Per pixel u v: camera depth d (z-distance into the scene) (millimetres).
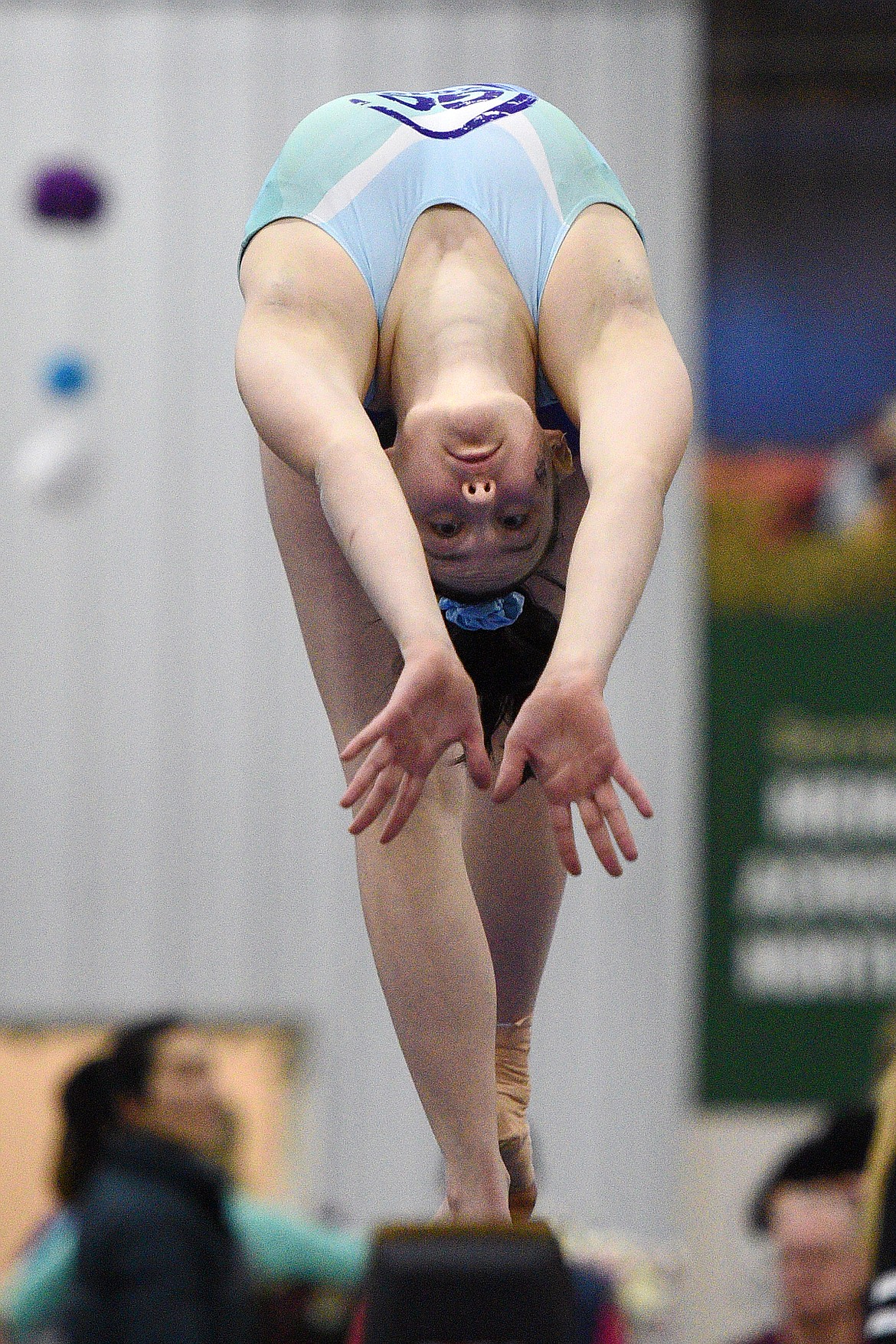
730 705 29016
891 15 28672
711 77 29156
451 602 6031
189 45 29859
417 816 6090
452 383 5684
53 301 29797
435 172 6016
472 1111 6137
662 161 29125
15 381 29703
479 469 5547
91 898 29453
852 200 28844
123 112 29875
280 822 29625
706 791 29156
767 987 29141
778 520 28797
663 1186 28984
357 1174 29203
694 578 28906
